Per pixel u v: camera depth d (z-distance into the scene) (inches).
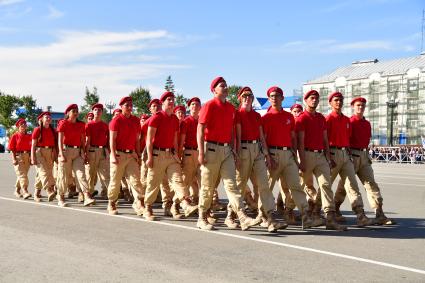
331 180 317.1
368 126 338.3
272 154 303.6
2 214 354.0
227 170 292.4
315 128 314.5
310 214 301.3
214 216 363.6
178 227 305.9
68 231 288.0
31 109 2751.0
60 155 401.7
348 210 402.3
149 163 327.9
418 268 209.2
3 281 187.8
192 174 379.2
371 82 2576.3
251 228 305.4
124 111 354.9
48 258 222.5
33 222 319.3
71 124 408.8
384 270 205.5
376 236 282.5
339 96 326.0
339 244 258.2
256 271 202.4
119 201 446.6
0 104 2699.3
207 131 293.3
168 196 359.3
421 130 2378.2
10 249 239.9
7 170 878.4
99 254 230.4
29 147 458.0
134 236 274.8
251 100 302.0
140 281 187.6
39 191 438.3
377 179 733.3
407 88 2433.6
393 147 1633.9
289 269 205.9
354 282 187.8
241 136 299.9
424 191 547.5
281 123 303.0
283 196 334.0
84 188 401.7
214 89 293.3
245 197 375.9
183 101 3048.7
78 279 190.2
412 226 319.9
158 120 326.3
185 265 211.0
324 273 199.9
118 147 354.3
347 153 327.0
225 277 193.2
